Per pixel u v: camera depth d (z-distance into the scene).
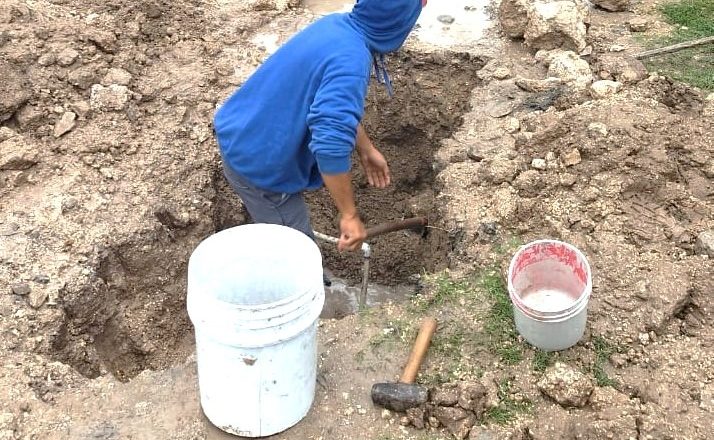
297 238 2.70
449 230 3.93
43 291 3.36
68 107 4.36
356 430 2.87
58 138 4.21
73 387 3.03
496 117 4.57
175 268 3.99
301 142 3.09
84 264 3.58
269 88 3.05
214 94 4.73
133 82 4.67
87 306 3.50
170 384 3.05
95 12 5.15
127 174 4.13
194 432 2.85
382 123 5.07
